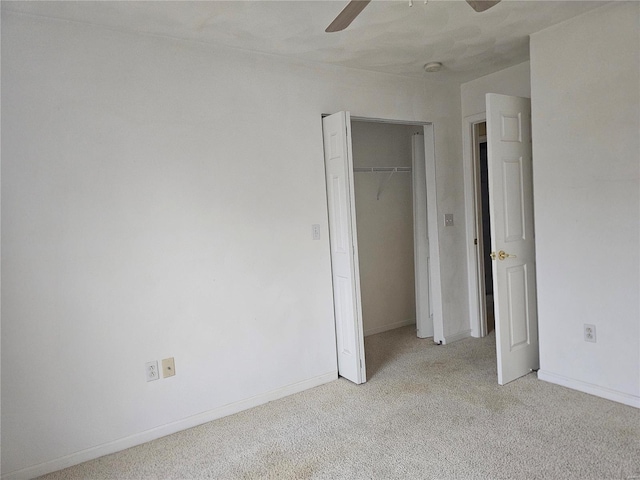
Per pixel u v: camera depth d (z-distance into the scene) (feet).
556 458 7.11
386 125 15.03
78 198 7.78
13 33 7.24
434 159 12.99
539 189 9.86
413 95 12.44
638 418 8.18
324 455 7.67
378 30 8.86
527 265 10.53
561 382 9.83
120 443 8.23
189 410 8.96
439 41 9.67
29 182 7.36
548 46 9.45
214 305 9.21
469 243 13.74
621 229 8.61
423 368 11.41
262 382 9.87
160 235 8.59
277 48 9.57
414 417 8.79
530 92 10.71
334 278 11.01
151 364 8.52
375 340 14.10
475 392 9.77
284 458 7.66
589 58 8.84
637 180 8.32
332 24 6.00
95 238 7.95
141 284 8.39
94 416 7.98
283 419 9.07
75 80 7.74
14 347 7.28
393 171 14.57
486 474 6.84
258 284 9.77
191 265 8.93
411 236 15.84
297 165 10.30
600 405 8.79
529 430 8.01
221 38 8.87
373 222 14.90
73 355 7.77
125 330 8.25
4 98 7.17
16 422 7.32
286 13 7.86
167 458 7.86
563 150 9.39
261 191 9.78
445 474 6.90
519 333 10.39
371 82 11.59
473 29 9.13
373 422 8.70
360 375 10.61
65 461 7.72
